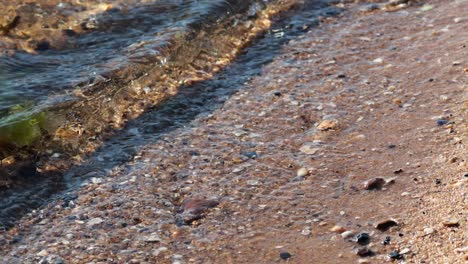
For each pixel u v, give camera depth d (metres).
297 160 10.71
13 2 15.26
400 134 11.10
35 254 8.92
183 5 15.26
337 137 11.21
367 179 10.11
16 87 12.41
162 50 13.59
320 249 8.84
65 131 11.36
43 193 10.09
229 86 12.93
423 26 14.61
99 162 10.81
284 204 9.74
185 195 10.05
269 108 12.15
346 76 12.97
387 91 12.34
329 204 9.66
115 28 14.58
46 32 14.38
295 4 15.75
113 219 9.53
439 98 11.93
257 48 14.21
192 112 12.16
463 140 10.72
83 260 8.80
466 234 8.68
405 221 9.12
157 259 8.80
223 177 10.41
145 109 12.18
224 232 9.25
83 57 13.60
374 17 15.23
